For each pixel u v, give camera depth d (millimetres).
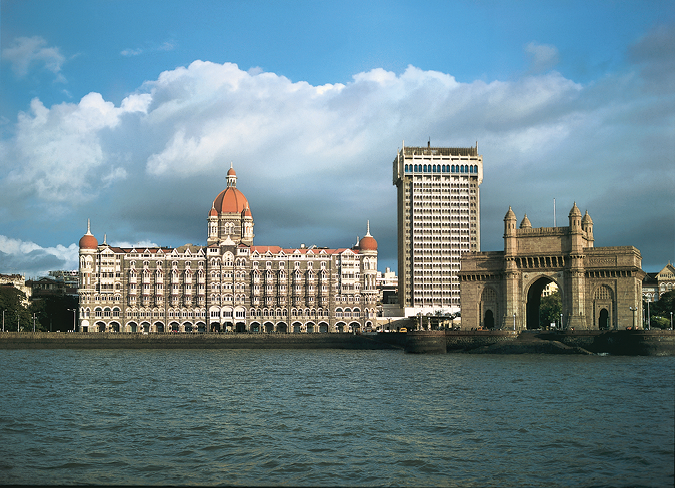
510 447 60031
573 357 155875
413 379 108062
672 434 63906
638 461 55469
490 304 193625
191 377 114062
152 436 64875
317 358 164625
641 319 185750
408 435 64750
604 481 50844
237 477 52188
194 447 60719
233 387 99625
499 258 192000
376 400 85562
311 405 82062
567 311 181250
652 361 140125
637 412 74375
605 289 179250
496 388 94625
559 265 183000
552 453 58031
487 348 173000
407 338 182500
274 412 77188
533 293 197750
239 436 64750
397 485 50375
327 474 52844
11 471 53531
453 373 116812
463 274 195750
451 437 63750
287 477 52188
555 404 80000
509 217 188750
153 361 153375
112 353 188750
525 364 134875
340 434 65375
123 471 53750
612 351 161625
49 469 54219
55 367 133250
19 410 78000
